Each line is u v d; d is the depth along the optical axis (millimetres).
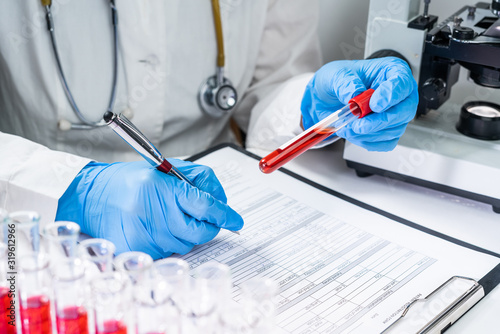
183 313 523
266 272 724
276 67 1284
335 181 983
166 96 1163
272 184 942
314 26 1257
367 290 694
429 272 730
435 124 978
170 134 1221
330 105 928
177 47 1135
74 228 573
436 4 1219
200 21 1146
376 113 782
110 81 1104
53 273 544
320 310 657
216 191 809
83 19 1046
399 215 887
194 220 744
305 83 1111
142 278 504
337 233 812
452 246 786
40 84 1058
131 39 1074
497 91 1137
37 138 1112
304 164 1034
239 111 1302
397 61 852
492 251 785
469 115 932
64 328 543
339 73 849
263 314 527
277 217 850
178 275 515
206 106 1195
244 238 800
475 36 876
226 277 520
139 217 727
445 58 939
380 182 984
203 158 1014
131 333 548
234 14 1192
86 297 548
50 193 771
